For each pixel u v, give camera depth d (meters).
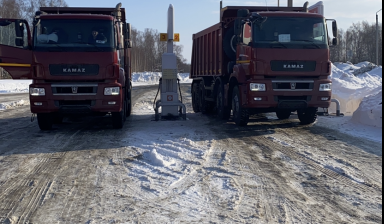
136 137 8.63
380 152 6.84
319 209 4.29
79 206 4.45
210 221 3.97
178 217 4.08
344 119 10.77
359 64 40.00
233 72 10.34
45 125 9.84
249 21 9.37
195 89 15.34
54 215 4.20
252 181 5.29
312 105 9.16
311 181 5.28
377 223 3.90
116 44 9.30
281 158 6.55
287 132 9.13
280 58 8.96
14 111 15.12
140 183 5.27
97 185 5.22
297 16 9.33
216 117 12.59
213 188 5.01
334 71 20.23
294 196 4.70
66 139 8.59
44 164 6.38
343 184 5.14
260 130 9.50
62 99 8.94
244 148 7.37
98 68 9.00
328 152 6.91
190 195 4.76
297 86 9.11
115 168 6.07
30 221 4.04
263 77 9.07
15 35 8.95
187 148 7.39
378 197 4.64
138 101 20.31
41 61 8.88
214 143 7.85
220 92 11.73
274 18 9.23
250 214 4.15
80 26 9.22
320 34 9.29
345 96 13.05
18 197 4.78
